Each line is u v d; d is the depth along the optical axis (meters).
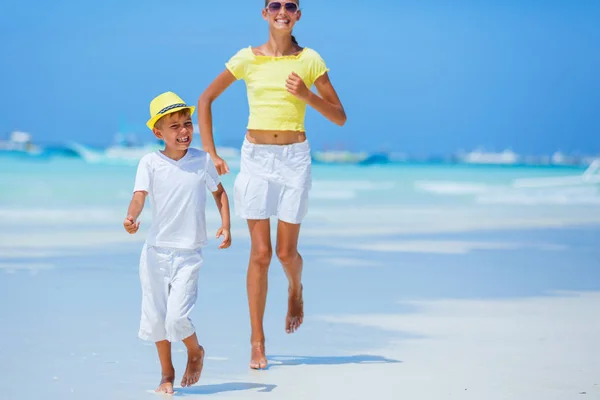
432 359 5.75
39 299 7.59
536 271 10.08
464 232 14.77
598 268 10.41
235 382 5.11
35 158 44.00
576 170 59.19
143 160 4.90
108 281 8.73
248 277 5.75
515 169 60.56
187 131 4.88
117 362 5.48
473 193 27.83
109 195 21.69
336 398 4.74
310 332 6.62
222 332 6.51
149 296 4.82
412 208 20.75
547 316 7.32
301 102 5.88
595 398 4.75
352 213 18.61
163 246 4.81
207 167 4.98
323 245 12.35
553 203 23.81
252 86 5.88
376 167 54.50
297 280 6.10
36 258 10.20
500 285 8.98
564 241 13.56
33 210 16.83
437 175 43.53
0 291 7.91
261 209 5.80
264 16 5.91
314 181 33.22
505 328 6.78
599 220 17.86
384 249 12.02
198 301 7.74
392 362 5.65
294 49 5.97
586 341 6.32
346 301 7.93
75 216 15.84
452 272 9.89
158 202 4.84
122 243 12.02
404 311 7.48
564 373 5.35
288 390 4.92
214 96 5.98
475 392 4.88
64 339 6.08
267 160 5.82
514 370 5.42
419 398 4.75
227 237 4.98
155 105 4.89
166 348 4.88
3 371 5.16
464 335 6.51
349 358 5.76
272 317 7.20
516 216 18.73
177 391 4.87
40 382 4.95
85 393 4.75
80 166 37.62
